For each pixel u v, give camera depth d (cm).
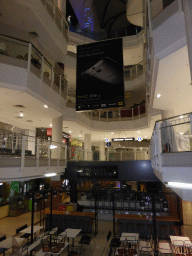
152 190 1716
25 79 944
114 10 2678
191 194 480
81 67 1209
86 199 1709
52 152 1287
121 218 1271
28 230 1102
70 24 2558
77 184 1636
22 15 1159
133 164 1560
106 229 1397
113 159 1672
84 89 1179
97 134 2511
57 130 1528
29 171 812
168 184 525
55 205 1725
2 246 891
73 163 1650
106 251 1054
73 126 1966
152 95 977
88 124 2050
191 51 483
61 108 1391
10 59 913
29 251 967
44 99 1130
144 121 1984
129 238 1038
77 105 1172
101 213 1636
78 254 984
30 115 1458
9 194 1695
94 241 1191
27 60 955
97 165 1619
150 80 875
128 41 2183
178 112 1282
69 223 1359
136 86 2180
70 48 2361
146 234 1253
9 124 1571
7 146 1197
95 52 1206
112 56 1175
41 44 1448
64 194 2339
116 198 1631
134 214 1452
